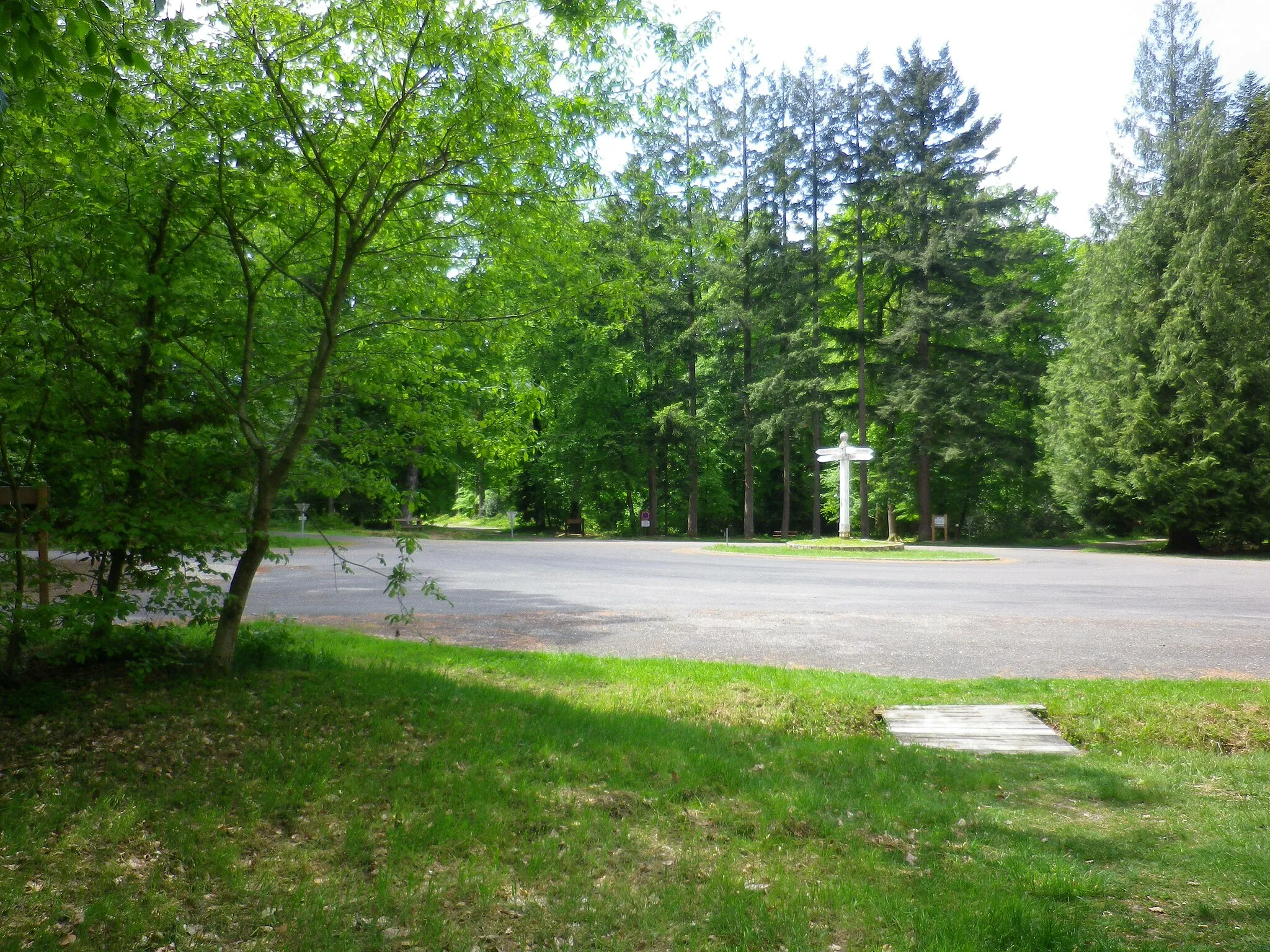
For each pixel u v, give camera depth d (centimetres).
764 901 388
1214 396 3028
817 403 3772
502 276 786
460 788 512
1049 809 545
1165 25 3378
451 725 630
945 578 1936
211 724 587
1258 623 1233
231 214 630
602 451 4172
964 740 702
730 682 827
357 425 824
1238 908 388
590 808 500
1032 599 1512
